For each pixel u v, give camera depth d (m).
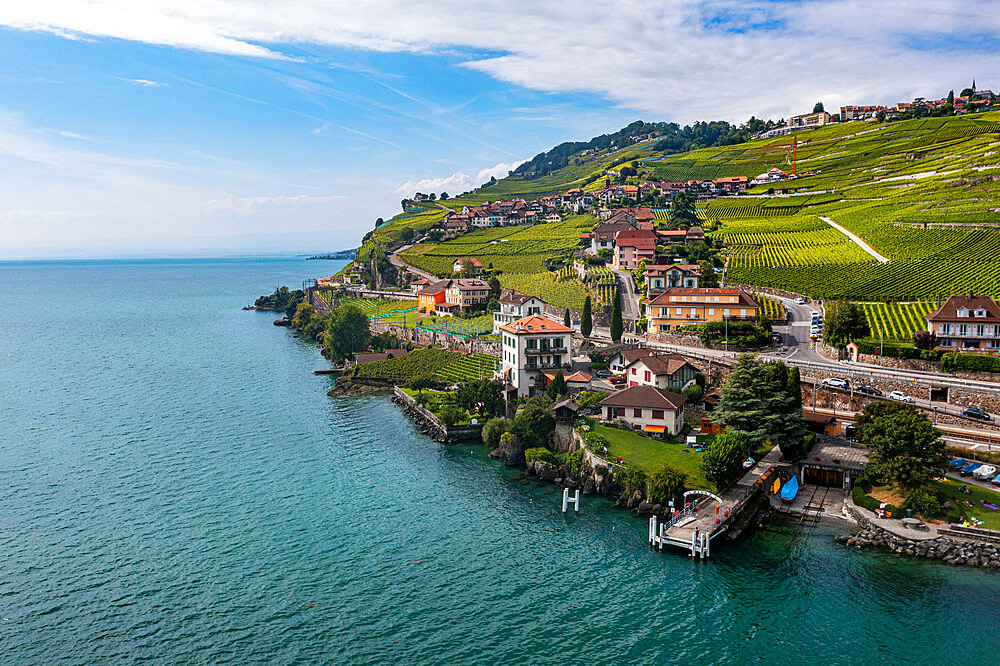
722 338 132.62
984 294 137.25
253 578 68.12
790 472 88.94
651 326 152.62
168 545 74.69
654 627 60.59
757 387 92.88
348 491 90.88
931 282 149.75
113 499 86.94
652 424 102.19
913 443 77.31
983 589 63.72
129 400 138.75
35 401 137.50
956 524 71.81
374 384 155.62
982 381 100.06
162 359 187.25
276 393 147.62
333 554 73.25
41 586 66.19
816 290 162.62
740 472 87.38
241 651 56.78
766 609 62.72
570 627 60.56
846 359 119.12
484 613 62.66
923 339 111.19
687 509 79.31
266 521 81.06
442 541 76.56
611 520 81.75
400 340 193.50
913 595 63.50
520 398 123.56
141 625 60.19
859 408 103.00
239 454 105.12
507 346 133.50
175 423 121.81
